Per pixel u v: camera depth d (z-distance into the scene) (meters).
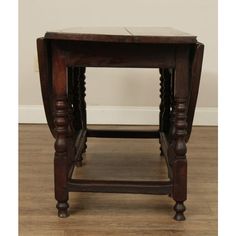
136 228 1.35
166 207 1.52
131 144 2.38
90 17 2.69
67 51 1.33
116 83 2.77
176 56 1.33
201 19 2.68
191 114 1.38
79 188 1.42
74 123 2.10
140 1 2.67
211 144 2.35
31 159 2.04
